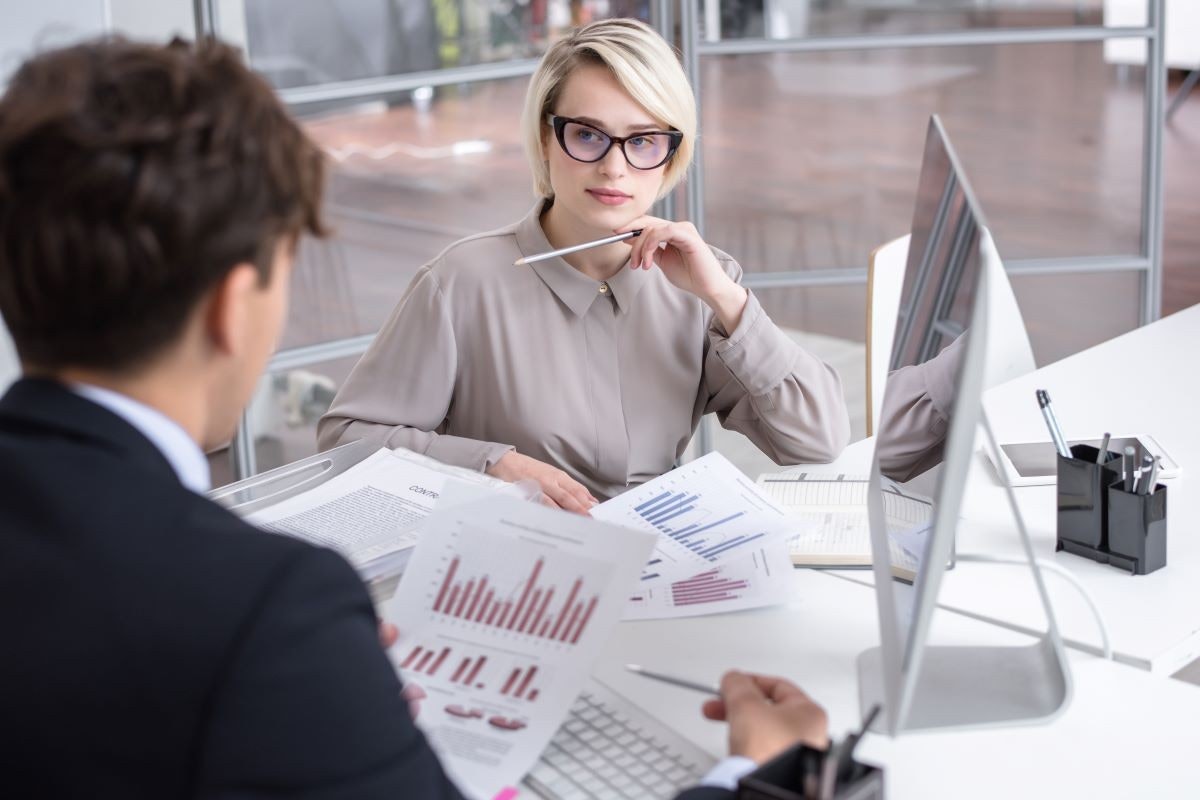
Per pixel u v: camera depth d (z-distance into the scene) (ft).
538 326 6.03
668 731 3.81
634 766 3.64
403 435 5.86
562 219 5.97
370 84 9.78
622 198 5.72
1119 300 13.20
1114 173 11.28
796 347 6.05
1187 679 6.28
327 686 2.39
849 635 4.44
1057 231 11.53
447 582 4.15
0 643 2.35
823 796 2.91
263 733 2.32
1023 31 10.91
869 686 4.06
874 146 11.23
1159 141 11.01
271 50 9.30
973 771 3.65
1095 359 7.29
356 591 2.55
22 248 2.36
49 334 2.45
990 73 11.24
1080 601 4.63
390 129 10.00
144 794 2.33
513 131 10.54
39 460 2.43
